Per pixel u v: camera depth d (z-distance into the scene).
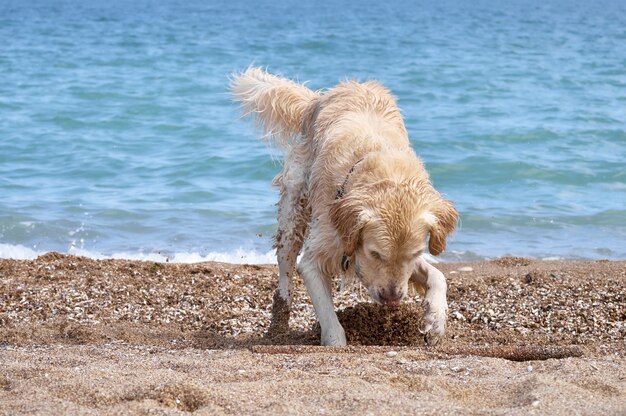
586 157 17.22
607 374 5.21
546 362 5.52
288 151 8.25
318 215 6.86
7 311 8.23
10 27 45.41
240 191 14.80
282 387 4.89
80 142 18.17
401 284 6.22
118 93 23.62
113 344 6.93
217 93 24.08
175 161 16.70
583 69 30.95
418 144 18.06
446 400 4.74
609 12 89.50
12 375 5.27
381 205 6.09
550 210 13.82
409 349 6.10
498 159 16.80
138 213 13.34
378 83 7.85
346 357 5.80
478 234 12.62
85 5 83.75
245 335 7.68
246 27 50.50
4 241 11.97
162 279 9.40
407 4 110.81
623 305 8.08
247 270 10.18
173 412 4.45
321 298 6.80
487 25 57.81
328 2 115.12
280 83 8.43
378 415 4.41
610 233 12.70
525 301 8.38
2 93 23.56
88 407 4.65
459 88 26.09
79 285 9.03
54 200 13.95
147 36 41.38
